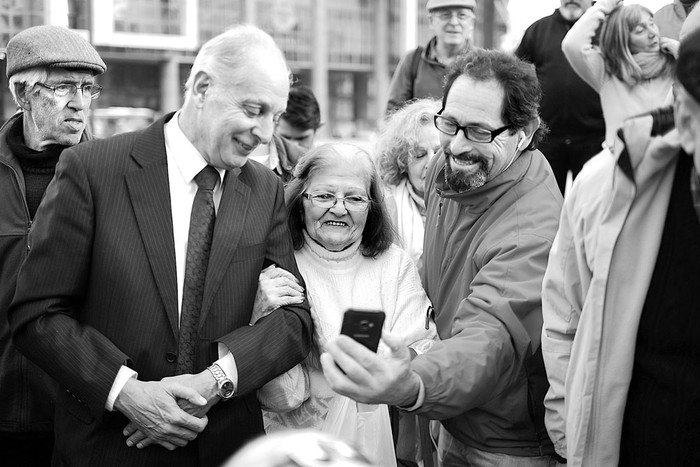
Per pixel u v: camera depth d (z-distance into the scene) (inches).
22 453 119.9
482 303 95.1
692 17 70.5
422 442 119.7
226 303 96.0
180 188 97.0
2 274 114.7
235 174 100.3
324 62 1184.2
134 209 94.3
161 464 95.5
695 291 74.7
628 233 77.2
